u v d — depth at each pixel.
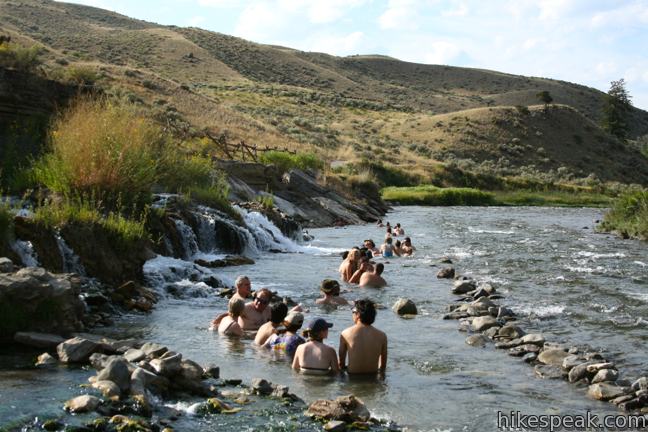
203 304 13.34
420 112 131.12
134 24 171.25
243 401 7.48
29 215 14.34
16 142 22.48
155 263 15.46
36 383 7.44
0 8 141.00
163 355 8.24
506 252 24.36
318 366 8.95
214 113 72.19
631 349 10.68
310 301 14.14
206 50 145.25
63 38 130.00
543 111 113.69
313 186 38.28
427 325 12.11
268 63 153.00
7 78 23.48
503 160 98.19
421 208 55.16
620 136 133.75
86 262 13.27
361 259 17.20
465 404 7.90
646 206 32.25
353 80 167.75
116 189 17.58
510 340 10.93
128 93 65.06
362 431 6.81
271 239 24.58
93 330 10.77
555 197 72.81
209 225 21.06
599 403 7.99
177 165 24.59
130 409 6.80
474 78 192.25
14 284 9.58
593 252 24.69
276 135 73.81
